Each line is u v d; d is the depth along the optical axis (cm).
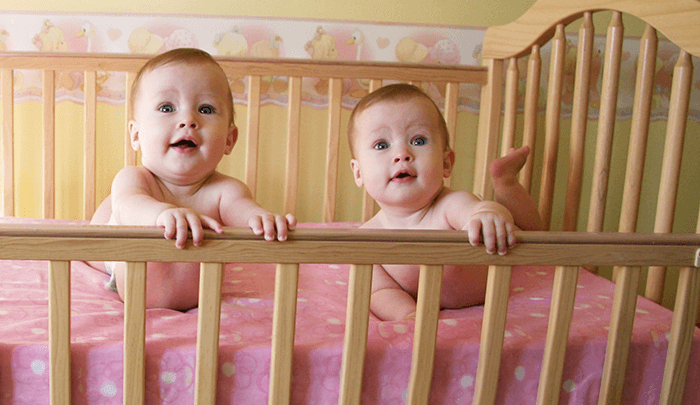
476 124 169
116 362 75
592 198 128
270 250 71
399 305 102
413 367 77
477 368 80
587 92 132
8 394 75
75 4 155
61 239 67
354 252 72
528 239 75
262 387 78
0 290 103
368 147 104
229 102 104
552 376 80
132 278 70
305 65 149
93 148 150
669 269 177
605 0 121
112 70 145
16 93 157
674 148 106
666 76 168
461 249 74
